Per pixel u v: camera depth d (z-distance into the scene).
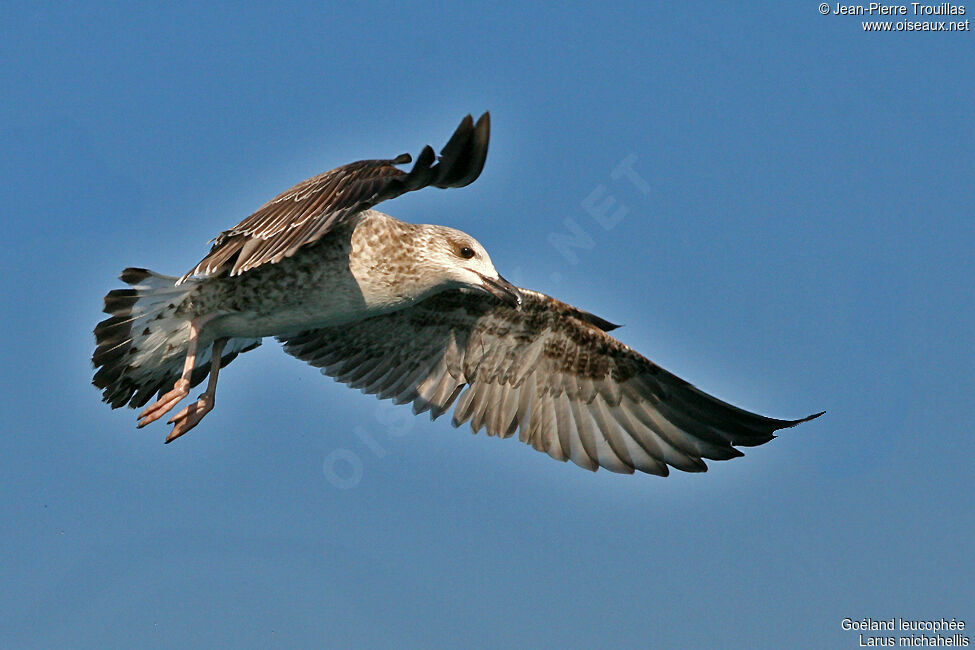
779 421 12.92
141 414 11.30
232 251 10.34
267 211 10.27
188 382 11.43
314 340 13.66
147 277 11.30
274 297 11.47
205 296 11.45
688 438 13.45
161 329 11.63
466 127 9.02
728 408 13.08
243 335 11.80
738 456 13.30
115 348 11.56
